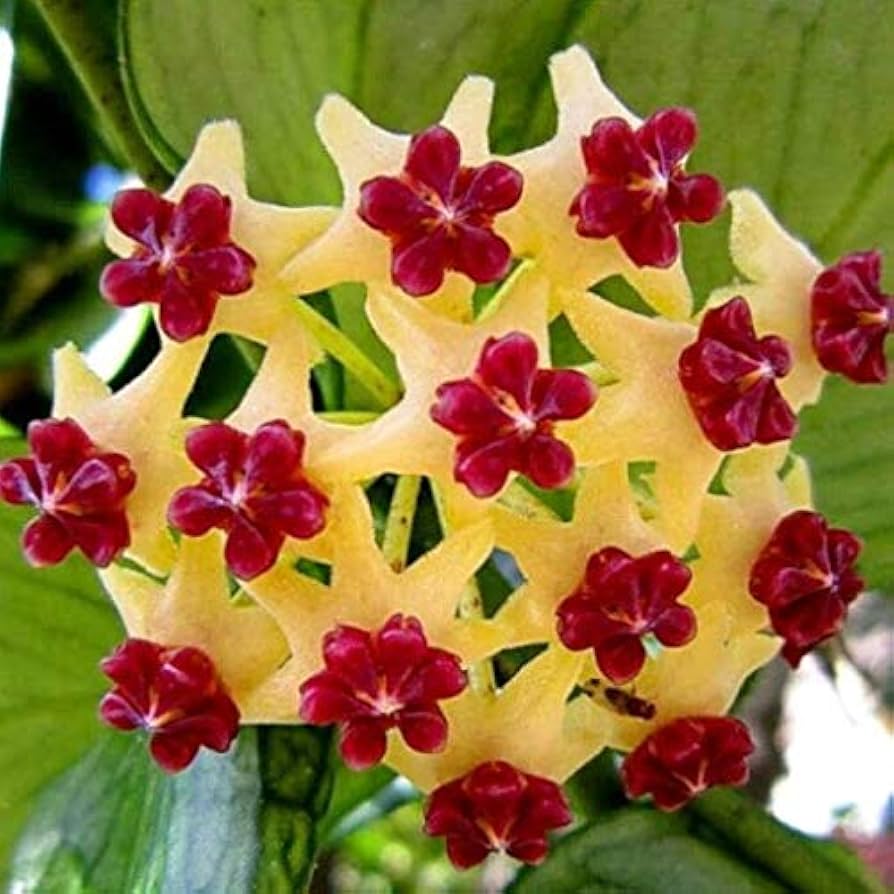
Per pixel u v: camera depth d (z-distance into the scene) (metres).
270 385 0.09
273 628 0.10
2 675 0.13
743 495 0.10
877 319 0.10
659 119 0.10
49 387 0.20
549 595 0.10
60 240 0.19
